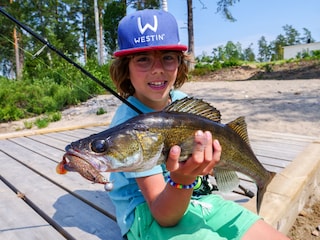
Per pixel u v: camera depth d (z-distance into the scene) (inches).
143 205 22.2
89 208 30.0
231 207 23.4
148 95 23.9
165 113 18.0
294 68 232.2
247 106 111.7
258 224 22.0
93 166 15.7
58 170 16.1
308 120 88.4
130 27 22.7
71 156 15.8
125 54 23.2
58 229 26.8
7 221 28.2
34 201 32.1
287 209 30.5
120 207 23.7
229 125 21.0
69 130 73.1
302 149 49.6
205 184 24.9
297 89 137.4
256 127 86.1
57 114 126.8
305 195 38.0
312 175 39.0
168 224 20.8
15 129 119.1
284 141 55.1
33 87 156.8
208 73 254.5
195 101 20.1
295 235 34.1
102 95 163.8
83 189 34.6
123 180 23.1
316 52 335.0
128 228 22.5
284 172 37.4
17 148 56.1
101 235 25.1
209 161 17.3
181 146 17.9
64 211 29.5
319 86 139.3
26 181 38.3
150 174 20.4
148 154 17.2
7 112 134.7
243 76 236.1
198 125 18.6
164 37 22.5
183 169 17.6
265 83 164.4
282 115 95.8
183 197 19.0
